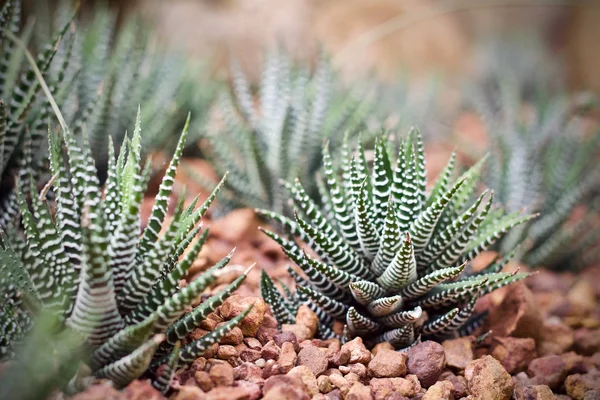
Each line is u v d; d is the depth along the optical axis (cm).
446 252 48
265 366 45
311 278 49
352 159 48
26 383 35
